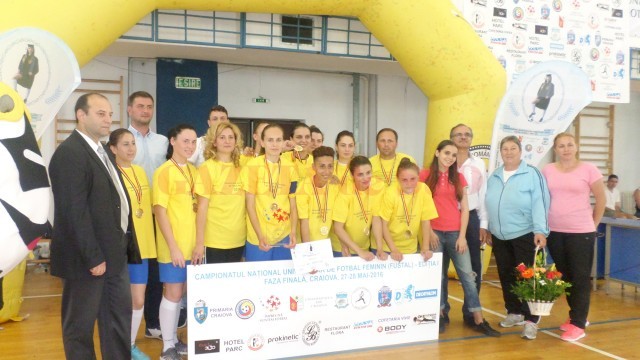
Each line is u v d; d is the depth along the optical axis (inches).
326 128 326.0
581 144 386.6
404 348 149.2
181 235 133.6
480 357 143.0
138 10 206.1
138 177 138.8
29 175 91.7
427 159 243.8
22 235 90.5
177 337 148.5
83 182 102.8
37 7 170.1
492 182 165.6
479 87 230.5
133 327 135.3
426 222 155.2
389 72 323.9
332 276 143.0
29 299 201.9
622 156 400.2
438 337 157.6
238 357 134.9
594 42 272.7
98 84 275.7
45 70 135.6
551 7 261.4
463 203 159.8
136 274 134.8
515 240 162.7
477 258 168.4
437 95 239.8
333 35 266.7
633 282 218.1
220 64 298.4
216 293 132.0
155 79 285.4
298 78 317.4
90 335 107.3
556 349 150.5
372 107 334.0
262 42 256.4
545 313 152.9
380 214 150.4
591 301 211.0
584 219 159.3
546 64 182.2
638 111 402.3
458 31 228.1
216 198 136.8
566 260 163.2
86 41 187.2
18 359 139.6
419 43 229.9
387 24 231.8
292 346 140.2
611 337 162.6
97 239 105.9
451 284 233.6
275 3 226.1
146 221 137.6
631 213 386.3
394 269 149.9
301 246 139.4
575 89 185.9
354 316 146.4
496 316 184.1
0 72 128.9
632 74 304.2
